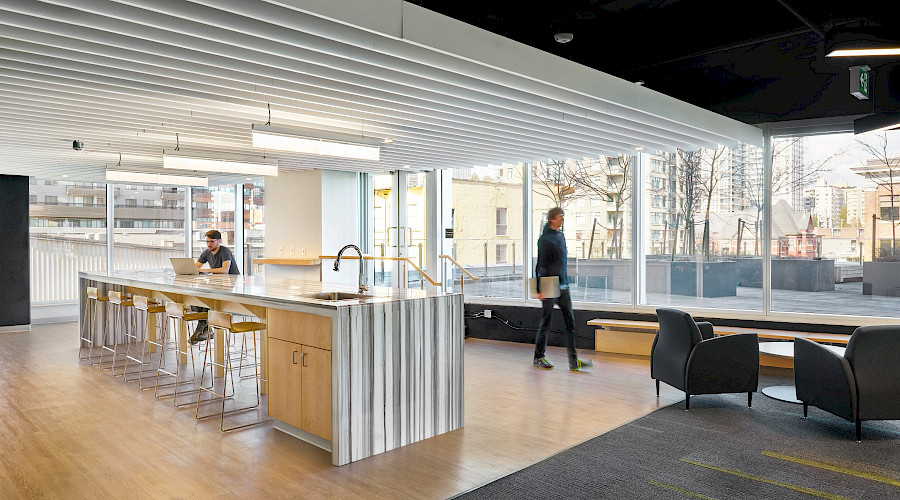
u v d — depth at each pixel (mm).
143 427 4703
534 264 8734
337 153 5477
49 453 4133
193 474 3773
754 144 6906
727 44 5254
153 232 12023
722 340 5090
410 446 4305
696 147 7137
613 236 8117
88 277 7746
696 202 7555
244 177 10195
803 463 3889
